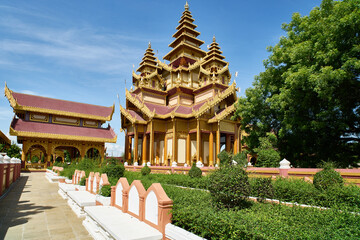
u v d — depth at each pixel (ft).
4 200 51.21
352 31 50.03
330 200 28.94
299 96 61.26
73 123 157.48
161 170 89.97
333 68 54.44
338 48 53.78
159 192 23.79
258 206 25.63
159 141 125.29
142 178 60.85
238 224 17.02
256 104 80.74
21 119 142.41
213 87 119.55
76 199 40.06
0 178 53.01
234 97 114.11
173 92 132.46
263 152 68.90
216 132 108.47
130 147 134.62
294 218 20.59
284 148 76.69
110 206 34.68
